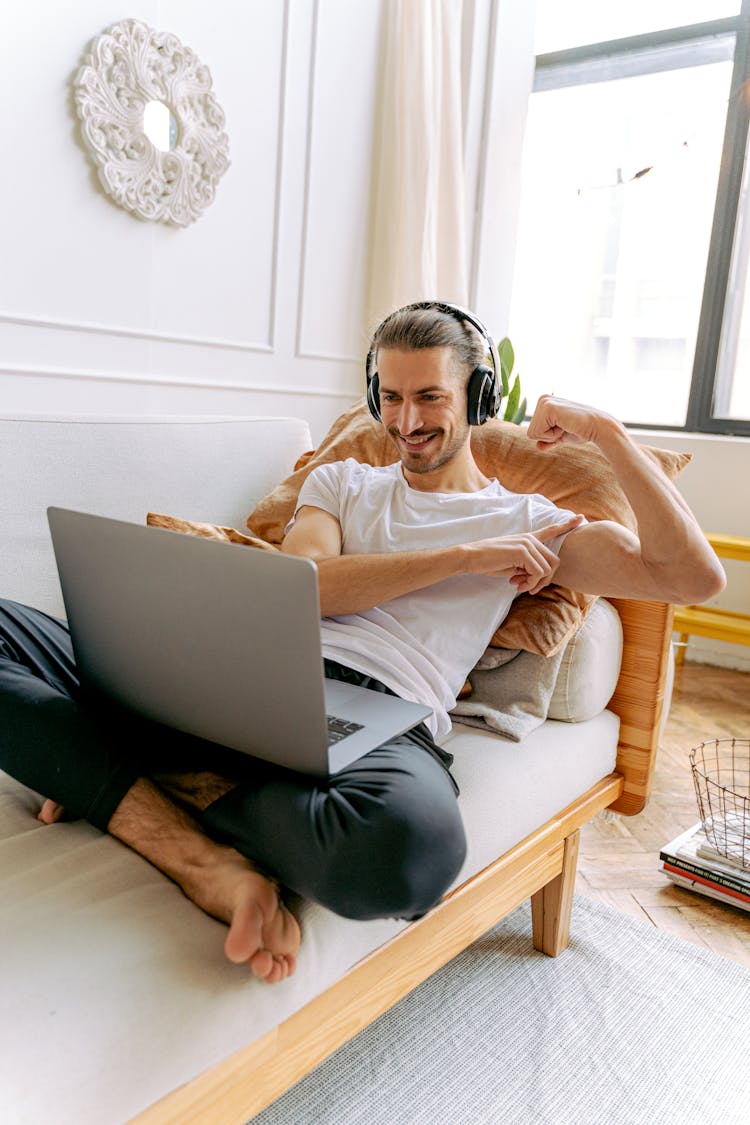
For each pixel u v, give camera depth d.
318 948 0.81
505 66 2.97
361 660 1.09
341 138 2.66
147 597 0.83
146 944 0.73
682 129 3.21
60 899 0.77
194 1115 0.69
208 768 0.91
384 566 1.11
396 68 2.72
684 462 1.41
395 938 0.92
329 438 1.72
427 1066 1.12
